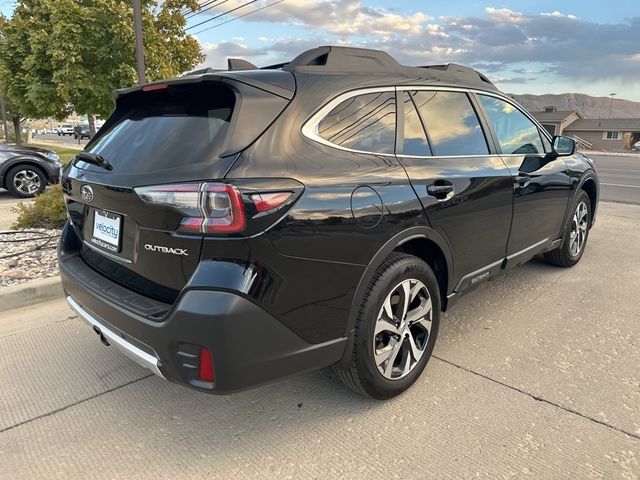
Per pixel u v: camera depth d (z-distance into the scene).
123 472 2.23
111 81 13.52
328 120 2.39
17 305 4.14
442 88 3.15
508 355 3.20
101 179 2.38
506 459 2.23
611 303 4.05
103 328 2.42
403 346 2.73
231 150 2.04
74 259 2.86
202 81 2.29
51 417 2.64
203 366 1.98
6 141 27.27
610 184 13.67
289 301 2.09
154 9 14.19
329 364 2.36
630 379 2.87
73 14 13.02
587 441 2.33
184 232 1.99
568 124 64.81
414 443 2.36
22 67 14.05
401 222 2.52
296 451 2.34
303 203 2.11
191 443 2.42
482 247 3.24
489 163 3.30
